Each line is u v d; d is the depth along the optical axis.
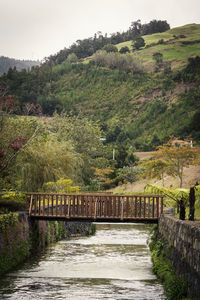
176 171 57.12
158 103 191.50
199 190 22.75
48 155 37.00
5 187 27.31
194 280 12.15
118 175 79.19
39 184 35.78
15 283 18.14
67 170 40.16
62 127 74.69
